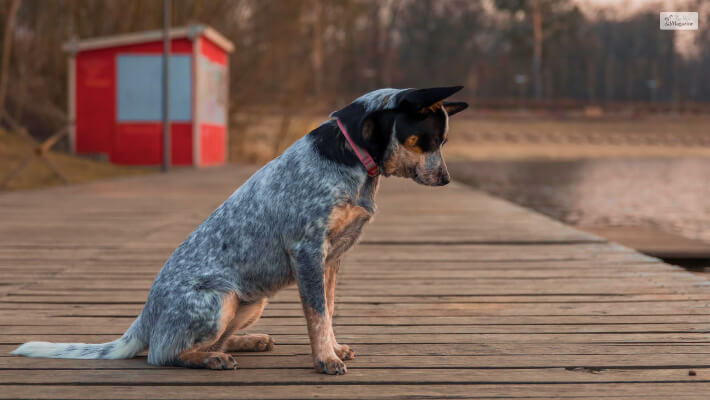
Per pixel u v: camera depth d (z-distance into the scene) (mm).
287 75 31906
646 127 65688
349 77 73125
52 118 23812
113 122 19781
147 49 19688
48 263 6516
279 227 3285
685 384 3199
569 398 3016
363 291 5398
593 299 5043
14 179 15555
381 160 3270
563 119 65438
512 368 3451
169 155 20188
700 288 5418
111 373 3307
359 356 3658
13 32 23406
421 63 92688
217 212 3455
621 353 3701
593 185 23953
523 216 10570
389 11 79062
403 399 3000
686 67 116750
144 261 6625
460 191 15367
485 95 96938
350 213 3291
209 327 3248
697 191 21156
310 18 33250
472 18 95312
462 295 5234
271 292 3412
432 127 3203
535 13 83875
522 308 4785
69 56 19562
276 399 3002
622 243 9953
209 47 21250
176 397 3021
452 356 3660
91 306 4848
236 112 29781
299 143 3424
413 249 7512
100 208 11055
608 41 119125
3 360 3539
